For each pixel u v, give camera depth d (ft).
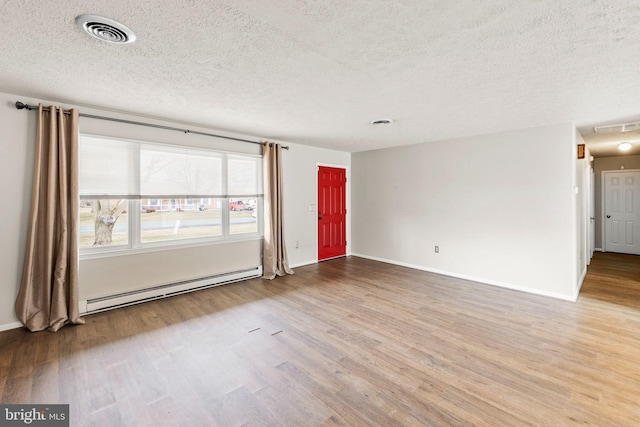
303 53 6.55
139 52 6.54
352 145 18.21
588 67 7.15
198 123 12.79
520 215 13.66
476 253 15.11
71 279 10.03
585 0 4.65
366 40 5.97
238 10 5.00
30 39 5.96
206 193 13.85
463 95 9.17
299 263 18.17
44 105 9.87
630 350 8.34
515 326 9.91
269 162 15.75
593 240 22.49
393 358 8.02
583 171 15.60
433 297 12.74
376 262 19.31
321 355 8.17
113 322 10.22
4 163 9.40
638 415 5.90
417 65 7.09
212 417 5.91
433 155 16.71
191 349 8.49
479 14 5.07
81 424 5.71
